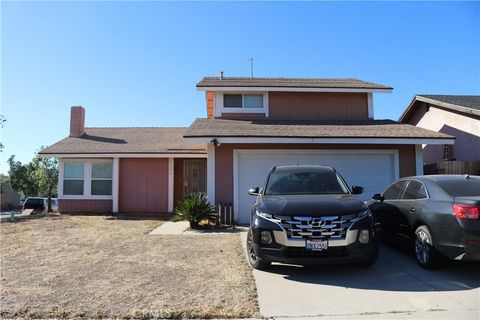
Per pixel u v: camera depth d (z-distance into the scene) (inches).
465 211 237.8
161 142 748.6
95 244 369.7
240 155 513.7
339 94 649.6
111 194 706.2
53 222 554.9
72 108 800.9
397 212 311.9
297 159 516.4
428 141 492.4
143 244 367.6
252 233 264.5
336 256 245.0
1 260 305.9
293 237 245.8
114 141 754.8
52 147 712.4
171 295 220.8
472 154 626.5
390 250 334.3
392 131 519.2
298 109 643.5
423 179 293.9
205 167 730.2
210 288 233.3
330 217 247.1
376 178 523.2
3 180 2036.2
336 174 323.6
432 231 261.1
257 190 322.3
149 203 704.4
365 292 225.1
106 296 219.6
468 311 195.0
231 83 646.5
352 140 487.2
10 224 531.8
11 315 193.8
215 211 483.5
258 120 605.3
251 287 235.5
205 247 351.3
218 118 630.5
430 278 250.5
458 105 632.4
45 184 1181.1
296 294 223.0
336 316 190.5
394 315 191.0
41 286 238.2
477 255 232.2
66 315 193.5
